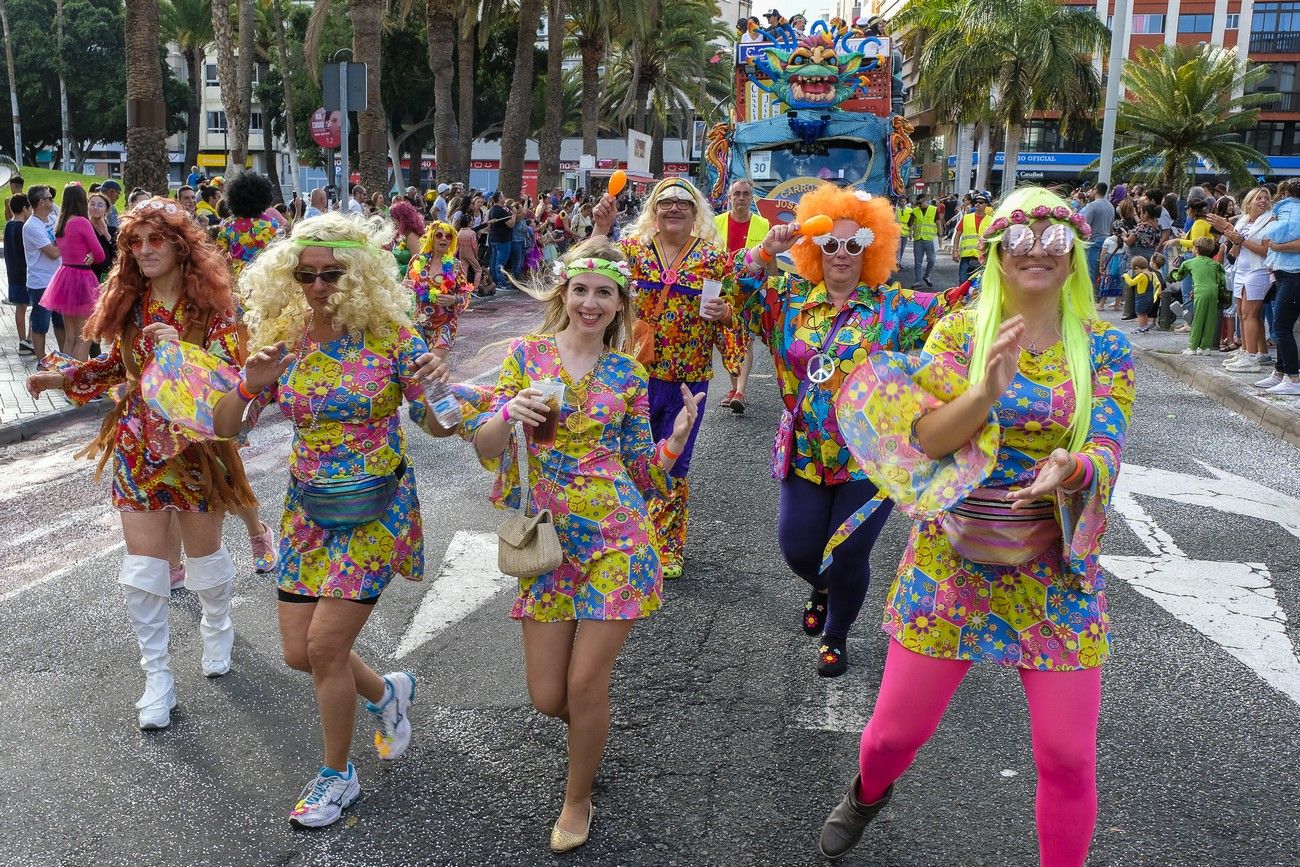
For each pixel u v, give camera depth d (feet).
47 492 23.57
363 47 70.95
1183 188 139.54
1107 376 8.84
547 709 10.73
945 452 8.75
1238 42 198.59
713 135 55.16
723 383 37.37
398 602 17.12
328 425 10.70
